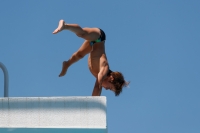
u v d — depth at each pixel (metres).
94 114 24.06
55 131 24.09
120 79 26.81
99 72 26.62
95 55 27.22
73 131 23.97
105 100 24.14
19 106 24.67
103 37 27.38
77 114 24.20
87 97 24.27
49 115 24.38
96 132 23.75
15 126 24.44
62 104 24.42
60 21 24.73
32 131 24.27
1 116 24.61
